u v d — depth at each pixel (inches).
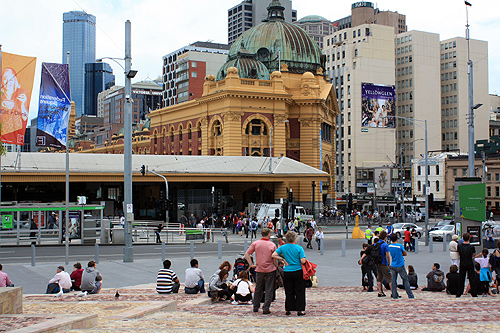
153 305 586.9
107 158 2517.2
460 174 4313.5
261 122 3225.9
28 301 698.8
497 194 4060.0
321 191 3351.4
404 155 6112.2
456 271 772.0
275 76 3262.8
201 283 775.1
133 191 3235.7
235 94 3120.1
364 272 821.9
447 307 624.1
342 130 5654.5
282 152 3223.4
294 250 542.6
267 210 2534.5
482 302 680.4
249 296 670.5
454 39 6289.4
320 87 3614.7
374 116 4849.9
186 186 2647.6
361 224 3090.6
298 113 3393.2
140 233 2121.1
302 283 542.0
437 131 6136.8
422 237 2304.4
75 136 7864.2
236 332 430.6
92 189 3080.7
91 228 1809.8
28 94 1347.2
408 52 6097.4
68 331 416.8
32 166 2271.2
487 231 1594.5
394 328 455.2
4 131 1317.7
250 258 566.9
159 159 2642.7
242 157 2795.3
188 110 3599.9
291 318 524.4
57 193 2923.2
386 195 4072.3
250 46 3695.9
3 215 1704.0
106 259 1369.3
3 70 1316.4
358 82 5536.4
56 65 1327.5
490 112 6791.3
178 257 1401.3
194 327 463.8
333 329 448.1
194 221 2357.3
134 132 5782.5
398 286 848.9
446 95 6358.3
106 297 732.7
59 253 1504.7
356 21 6771.7
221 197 2790.4
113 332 418.0
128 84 1299.2
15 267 1186.6
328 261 1317.7
